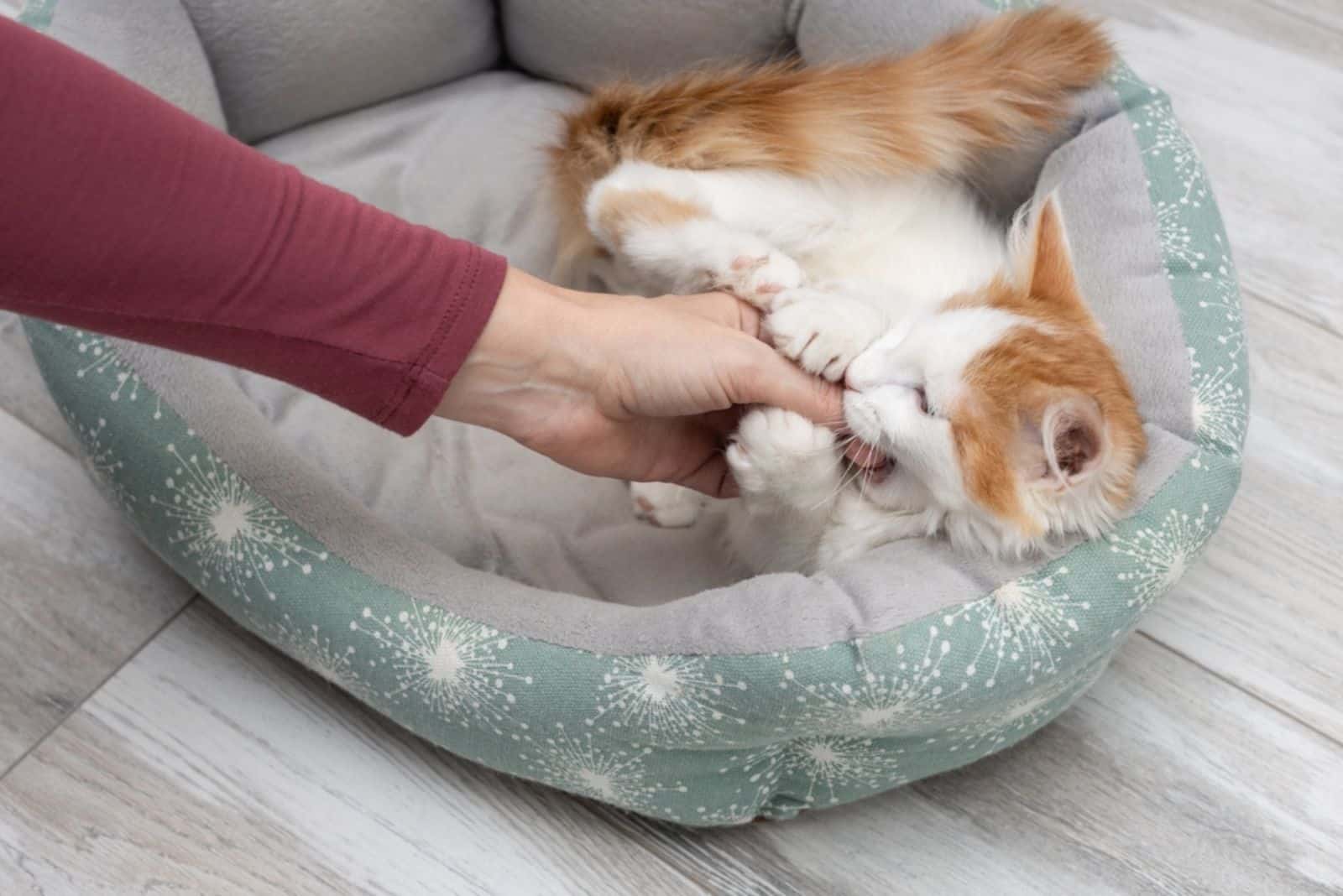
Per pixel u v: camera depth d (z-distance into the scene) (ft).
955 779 4.05
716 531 4.33
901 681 3.15
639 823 3.93
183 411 3.53
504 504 4.32
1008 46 4.20
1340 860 3.90
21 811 3.79
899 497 3.75
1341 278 5.42
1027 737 4.02
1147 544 3.42
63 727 3.97
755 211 4.20
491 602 3.41
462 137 5.11
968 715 3.32
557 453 3.51
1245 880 3.86
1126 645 4.38
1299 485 4.79
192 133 2.58
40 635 4.15
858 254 4.30
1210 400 3.71
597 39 5.05
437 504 4.25
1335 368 5.13
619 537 4.29
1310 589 4.53
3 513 4.40
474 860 3.82
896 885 3.82
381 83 5.11
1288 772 4.09
